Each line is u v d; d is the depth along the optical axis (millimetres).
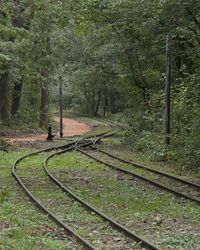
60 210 12766
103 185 16766
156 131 27391
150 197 14680
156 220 11703
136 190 15789
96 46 34844
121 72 33531
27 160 23484
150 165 22016
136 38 30234
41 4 35000
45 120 48250
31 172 19547
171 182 17391
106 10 28516
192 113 23578
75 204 13422
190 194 15156
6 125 42906
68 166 21594
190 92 23922
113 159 24359
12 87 46531
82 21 32688
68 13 34750
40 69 40188
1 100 42938
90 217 11914
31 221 11438
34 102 51656
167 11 19406
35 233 10398
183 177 18484
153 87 32438
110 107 76562
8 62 34375
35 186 16297
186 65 28297
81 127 55500
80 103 89562
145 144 26719
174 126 24625
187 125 23594
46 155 25766
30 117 47938
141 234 10539
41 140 35219
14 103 46844
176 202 13977
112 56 32844
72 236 10141
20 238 9953
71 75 53312
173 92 26859
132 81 33562
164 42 28406
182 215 12391
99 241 9898
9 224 11102
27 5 34969
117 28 30391
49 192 15211
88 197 14633
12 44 32719
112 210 12930
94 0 29281
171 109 25375
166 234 10539
